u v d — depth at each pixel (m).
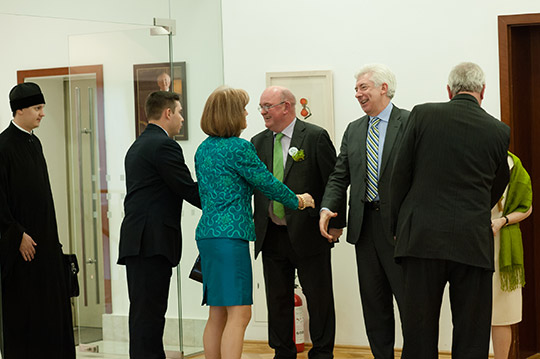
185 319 4.93
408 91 4.97
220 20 5.16
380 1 5.01
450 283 3.38
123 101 4.71
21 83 4.36
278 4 5.24
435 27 4.90
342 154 4.26
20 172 3.93
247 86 5.33
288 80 5.23
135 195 4.02
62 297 4.12
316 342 4.41
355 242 4.10
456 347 3.37
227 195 3.73
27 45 4.43
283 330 4.43
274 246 4.39
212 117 3.79
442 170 3.29
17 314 3.94
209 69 5.10
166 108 4.12
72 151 4.68
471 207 3.26
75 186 4.70
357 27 5.07
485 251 3.25
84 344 4.75
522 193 4.10
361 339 5.12
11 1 4.51
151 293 4.00
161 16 4.91
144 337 3.99
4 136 3.94
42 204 4.02
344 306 5.16
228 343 3.69
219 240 3.69
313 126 4.41
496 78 4.78
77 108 4.66
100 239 4.72
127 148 4.71
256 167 3.72
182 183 3.96
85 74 4.64
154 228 3.98
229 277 3.69
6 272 3.89
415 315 3.36
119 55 4.70
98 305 4.73
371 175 4.08
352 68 5.10
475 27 4.81
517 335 4.83
